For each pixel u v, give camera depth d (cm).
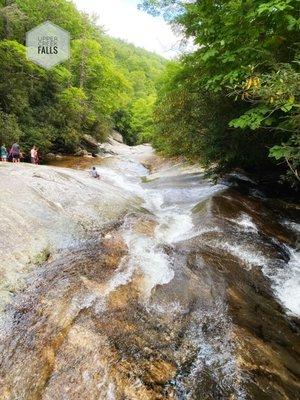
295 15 496
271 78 414
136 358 338
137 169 1953
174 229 729
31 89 2295
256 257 584
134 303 432
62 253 574
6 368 332
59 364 329
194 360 342
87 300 427
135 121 5475
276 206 884
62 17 3362
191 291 466
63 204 738
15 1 2736
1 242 522
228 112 879
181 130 1397
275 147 462
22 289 454
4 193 675
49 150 2405
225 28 593
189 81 1087
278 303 471
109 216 767
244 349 356
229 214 762
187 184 1248
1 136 1773
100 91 3275
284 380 322
